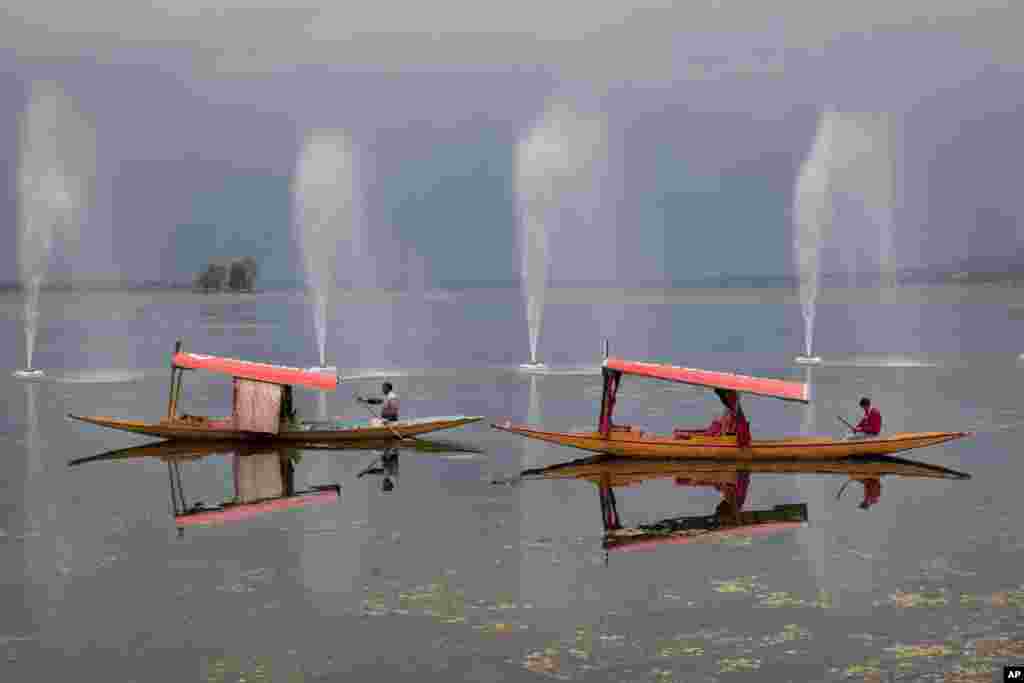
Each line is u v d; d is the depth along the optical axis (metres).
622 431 40.44
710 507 31.89
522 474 37.41
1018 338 114.12
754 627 21.12
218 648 20.27
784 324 150.62
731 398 39.22
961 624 21.16
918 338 115.75
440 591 23.61
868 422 40.53
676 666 19.19
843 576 24.52
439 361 90.06
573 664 19.33
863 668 18.95
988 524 29.47
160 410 56.78
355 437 44.41
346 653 19.94
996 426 49.31
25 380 73.31
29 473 37.69
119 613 22.30
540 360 90.56
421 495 33.88
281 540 28.25
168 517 31.00
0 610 22.53
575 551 26.98
